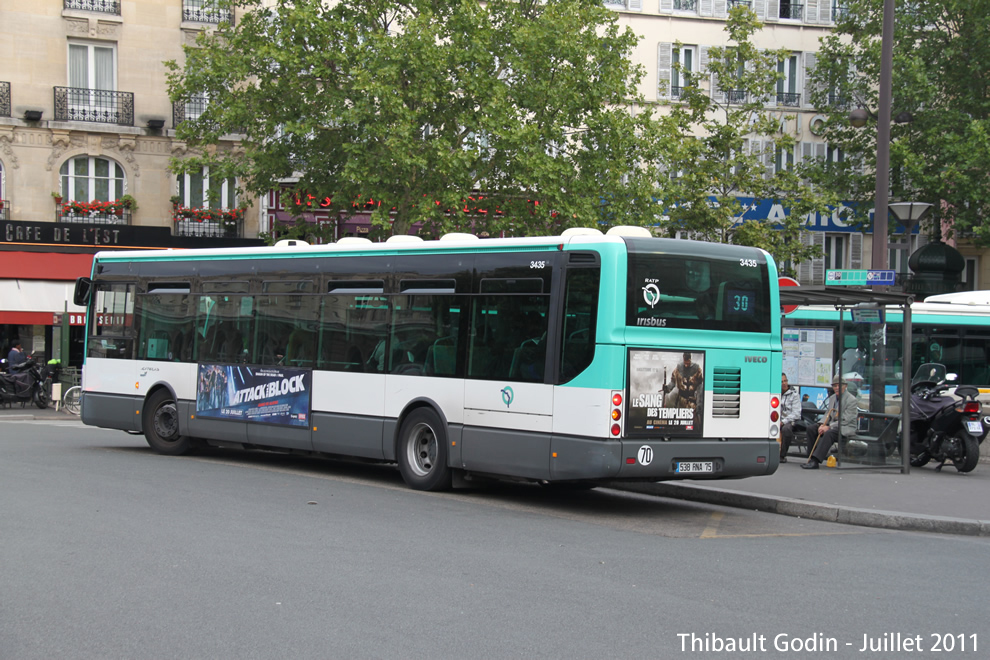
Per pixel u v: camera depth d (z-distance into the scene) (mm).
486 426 12211
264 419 15219
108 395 17734
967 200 35219
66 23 32906
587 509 12125
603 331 11148
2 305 30391
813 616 6902
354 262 14266
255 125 27219
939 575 8484
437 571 7969
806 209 30938
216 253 16406
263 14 27781
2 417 25938
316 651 5797
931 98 35531
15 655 5680
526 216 27562
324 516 10492
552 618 6625
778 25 40844
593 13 27891
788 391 17703
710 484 13695
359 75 25188
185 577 7555
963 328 25141
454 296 12852
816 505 11906
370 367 13820
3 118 32156
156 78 33781
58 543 8711
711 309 11742
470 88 25609
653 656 5859
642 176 28328
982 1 34875
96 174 33344
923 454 17031
